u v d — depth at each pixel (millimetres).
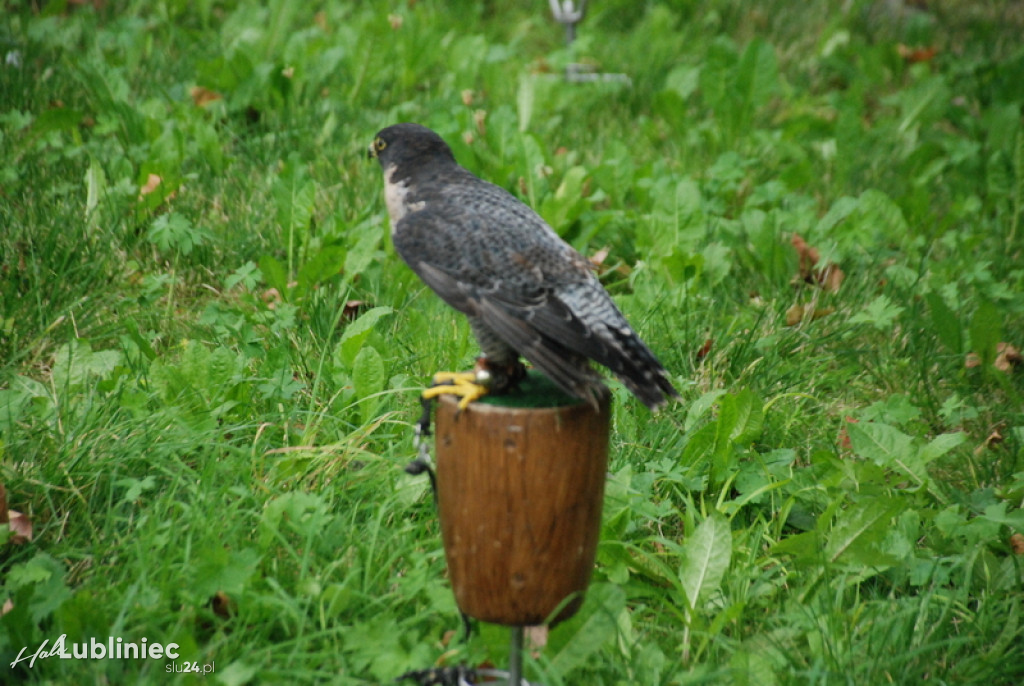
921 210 11102
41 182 9977
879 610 6184
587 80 14273
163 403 7273
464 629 5797
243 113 11969
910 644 5988
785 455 7324
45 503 6578
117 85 11250
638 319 8914
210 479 6449
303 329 8578
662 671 5582
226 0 15047
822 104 14492
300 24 14883
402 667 5270
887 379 8820
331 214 10070
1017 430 7867
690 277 9438
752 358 8773
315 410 7578
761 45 12219
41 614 5531
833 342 9195
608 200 11203
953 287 9727
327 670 5559
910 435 8023
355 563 6109
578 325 5207
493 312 5285
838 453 7938
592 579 6395
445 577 6293
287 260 9609
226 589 5621
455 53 13539
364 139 11672
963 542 6852
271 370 7758
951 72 15188
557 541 5105
